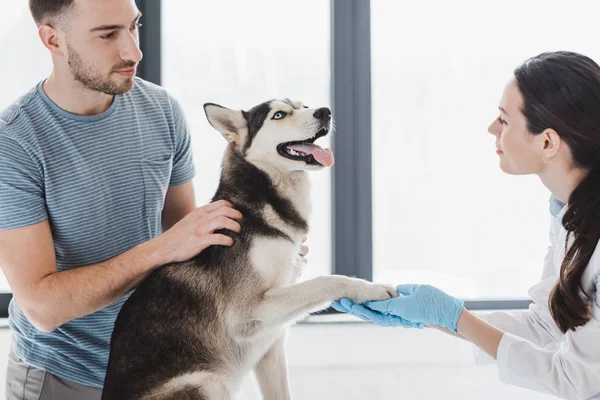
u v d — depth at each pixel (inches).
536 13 116.4
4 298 107.7
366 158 115.6
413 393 97.2
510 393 98.5
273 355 66.5
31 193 57.9
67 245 61.7
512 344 59.1
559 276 58.7
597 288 55.4
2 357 96.7
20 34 107.8
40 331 62.1
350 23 113.8
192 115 113.1
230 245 61.2
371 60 114.8
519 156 60.0
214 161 113.7
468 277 120.0
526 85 57.8
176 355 60.9
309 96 115.6
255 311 60.6
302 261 68.1
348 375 100.3
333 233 116.5
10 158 56.9
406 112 117.4
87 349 64.6
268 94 114.7
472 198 119.1
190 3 111.3
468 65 117.0
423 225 119.3
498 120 64.2
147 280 63.5
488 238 119.6
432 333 109.5
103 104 62.6
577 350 56.0
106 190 62.4
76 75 58.3
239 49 113.3
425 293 61.7
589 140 55.6
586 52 117.6
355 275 117.6
